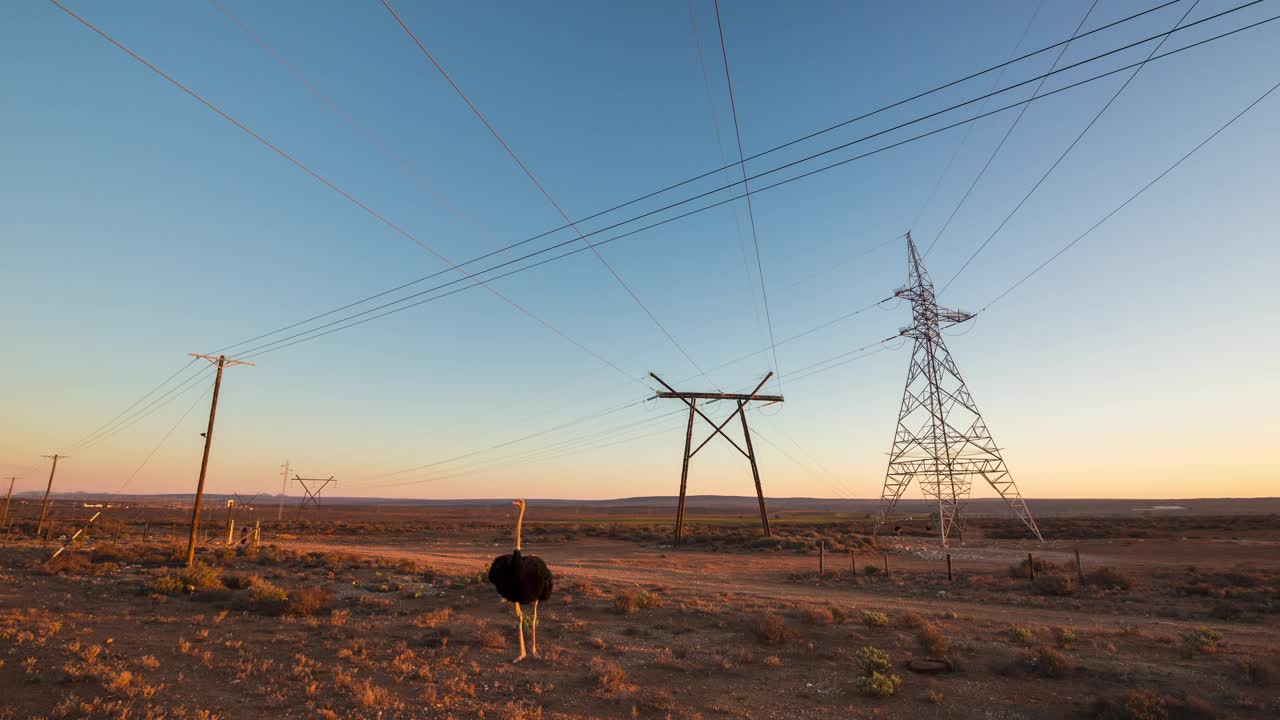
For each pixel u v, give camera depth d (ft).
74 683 40.45
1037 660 49.93
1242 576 102.22
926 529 312.29
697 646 58.90
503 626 67.10
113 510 511.40
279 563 134.21
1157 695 40.14
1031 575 110.01
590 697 43.32
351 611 75.56
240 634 60.03
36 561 122.01
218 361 133.69
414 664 50.57
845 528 329.52
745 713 40.75
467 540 276.21
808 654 55.47
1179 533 246.47
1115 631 63.98
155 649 51.93
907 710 41.09
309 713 37.47
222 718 35.81
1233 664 48.55
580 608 79.00
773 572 138.62
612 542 256.93
